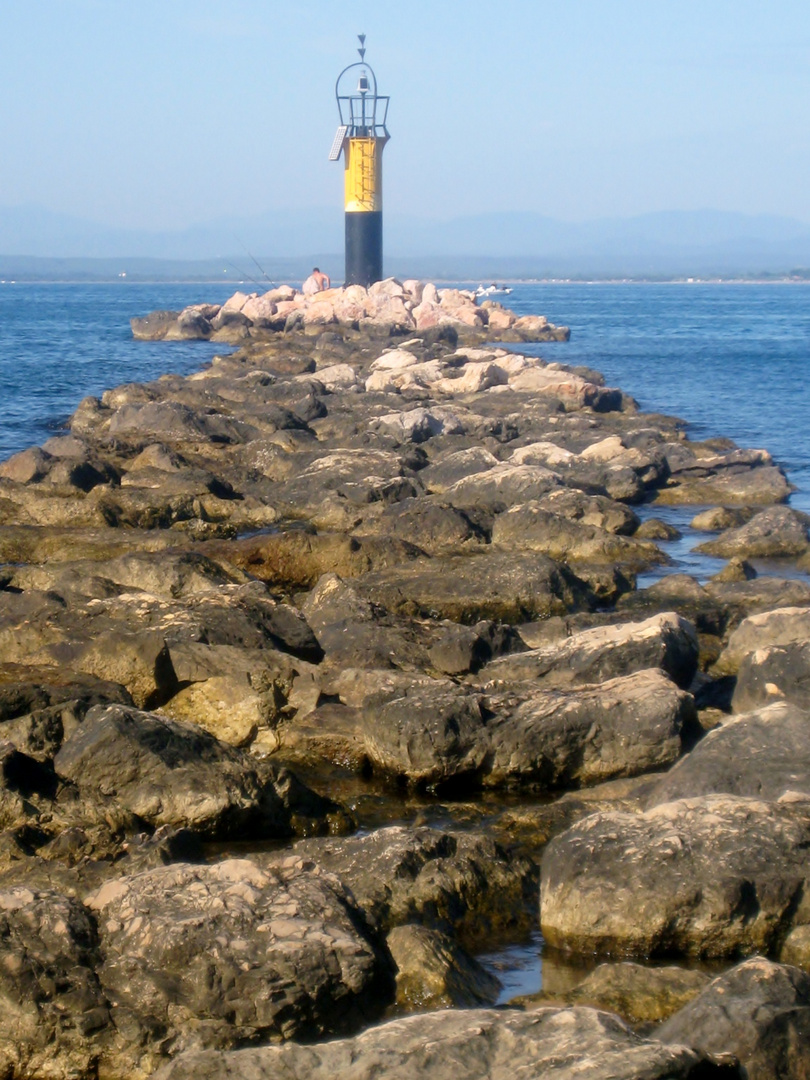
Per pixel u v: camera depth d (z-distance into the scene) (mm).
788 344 138625
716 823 16688
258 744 23609
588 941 16234
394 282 129750
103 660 24359
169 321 135000
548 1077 11055
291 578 35812
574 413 69000
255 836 19859
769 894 15969
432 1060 11562
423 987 14711
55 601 28094
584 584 33719
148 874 15656
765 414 78062
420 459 52188
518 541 39500
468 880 17219
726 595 32750
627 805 20188
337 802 21359
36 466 45844
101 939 14734
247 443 54188
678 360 115938
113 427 58875
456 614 31938
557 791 22078
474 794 21906
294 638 27109
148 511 42000
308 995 14008
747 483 50094
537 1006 14531
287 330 124438
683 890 15953
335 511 43094
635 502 49594
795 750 19406
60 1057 13641
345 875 17047
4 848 18062
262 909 14938
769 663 24266
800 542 40438
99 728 19906
